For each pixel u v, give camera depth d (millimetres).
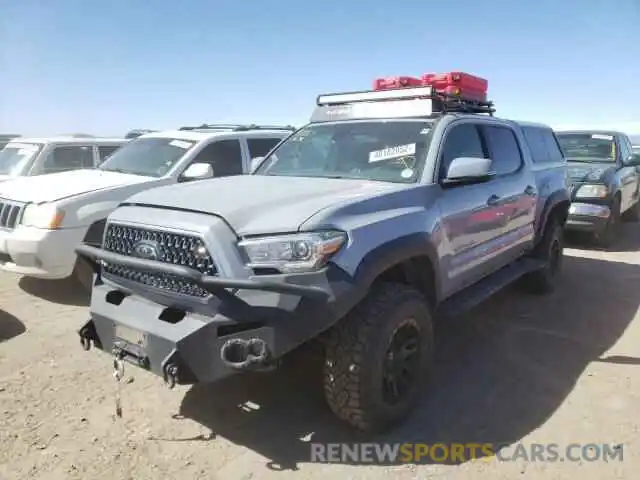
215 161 7309
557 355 4691
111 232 3441
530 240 5801
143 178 6633
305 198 3377
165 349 2941
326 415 3670
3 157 9672
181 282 3059
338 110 5027
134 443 3303
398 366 3438
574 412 3719
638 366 4461
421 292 3816
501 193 4938
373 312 3195
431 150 4113
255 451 3256
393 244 3305
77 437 3344
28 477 2951
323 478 3010
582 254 8922
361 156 4383
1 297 5980
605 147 10625
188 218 3088
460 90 5000
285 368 4352
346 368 3166
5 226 5824
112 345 3293
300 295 2824
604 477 3020
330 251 2945
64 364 4336
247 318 2838
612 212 9414
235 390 3998
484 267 4766
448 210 4008
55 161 9148
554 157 6871
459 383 4145
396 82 5285
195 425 3527
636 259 8539
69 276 5949
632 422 3588
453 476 3033
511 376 4273
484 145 4961
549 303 6156
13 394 3832
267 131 8195
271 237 2918
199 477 2998
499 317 5660
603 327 5391
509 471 3078
